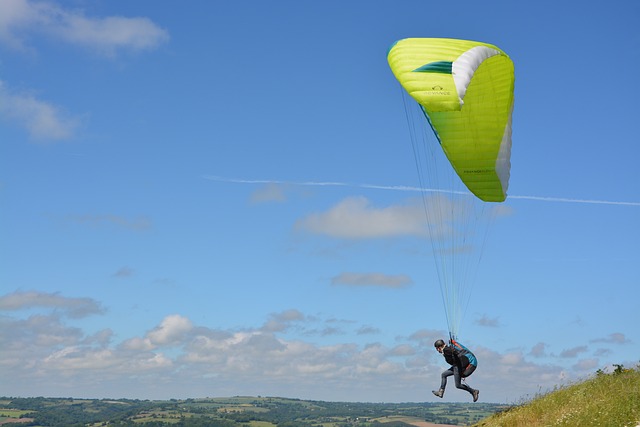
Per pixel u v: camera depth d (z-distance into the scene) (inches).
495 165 964.0
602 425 756.0
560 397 930.1
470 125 947.3
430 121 964.6
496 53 900.0
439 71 869.2
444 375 912.3
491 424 932.0
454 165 980.6
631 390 862.5
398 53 910.4
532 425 858.8
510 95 932.6
